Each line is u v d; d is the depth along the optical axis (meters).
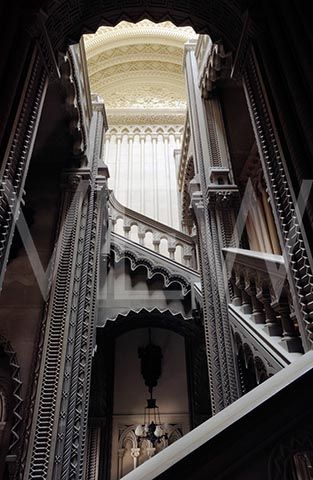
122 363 7.32
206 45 5.53
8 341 3.98
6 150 2.11
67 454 3.37
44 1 2.55
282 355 2.35
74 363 3.86
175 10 3.22
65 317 4.02
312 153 1.94
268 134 2.47
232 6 2.86
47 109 4.48
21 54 2.38
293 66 2.26
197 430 1.33
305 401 1.32
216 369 3.80
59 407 3.50
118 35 11.31
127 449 6.63
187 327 6.20
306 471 1.41
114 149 10.21
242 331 3.32
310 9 2.28
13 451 3.33
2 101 2.13
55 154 5.20
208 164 5.14
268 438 1.26
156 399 6.97
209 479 1.18
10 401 3.67
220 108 5.73
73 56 4.09
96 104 6.16
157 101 11.85
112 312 5.69
